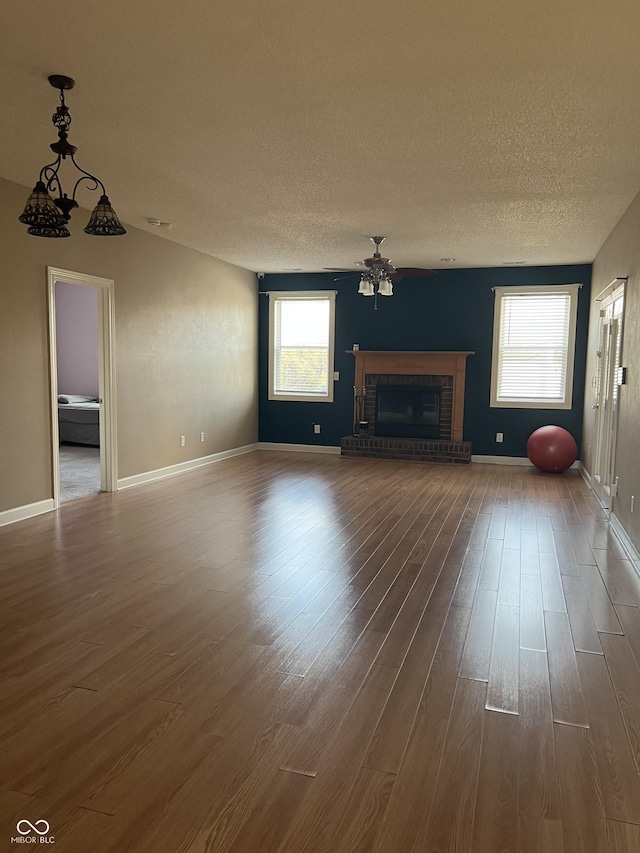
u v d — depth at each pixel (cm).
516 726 223
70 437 938
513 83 288
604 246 649
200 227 606
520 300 824
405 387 870
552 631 305
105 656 272
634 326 460
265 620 312
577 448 811
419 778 194
